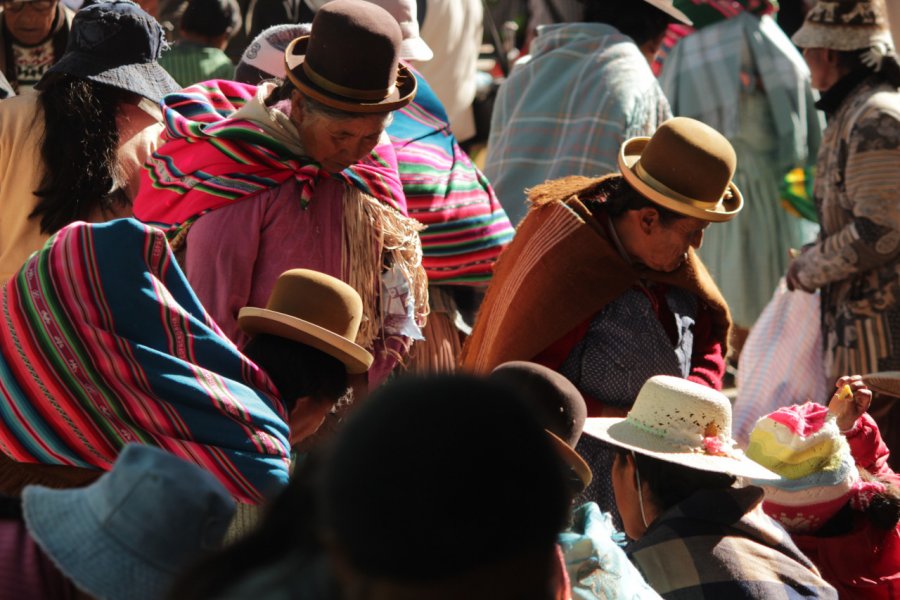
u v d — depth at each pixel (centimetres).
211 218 714
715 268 1366
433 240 890
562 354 772
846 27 1104
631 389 767
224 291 704
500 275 803
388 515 271
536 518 280
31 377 546
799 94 1373
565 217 772
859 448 777
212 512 398
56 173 810
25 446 550
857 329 1115
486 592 278
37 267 554
